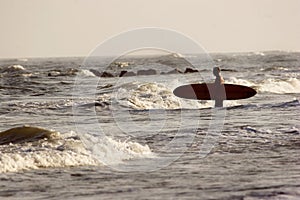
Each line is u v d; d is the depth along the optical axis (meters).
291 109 92.44
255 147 61.19
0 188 45.44
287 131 69.81
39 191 44.66
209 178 48.19
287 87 136.50
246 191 43.97
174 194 43.50
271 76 184.00
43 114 96.81
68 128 78.12
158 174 49.94
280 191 43.81
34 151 55.19
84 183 46.97
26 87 163.12
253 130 71.06
